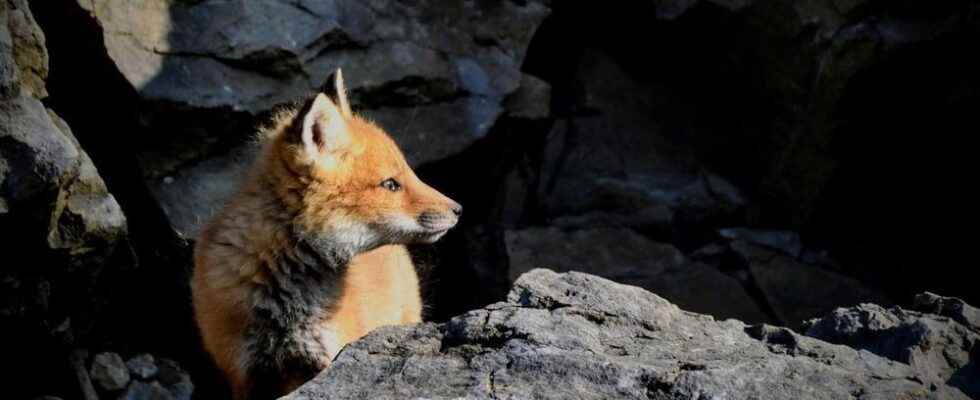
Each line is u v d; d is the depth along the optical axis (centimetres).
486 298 1479
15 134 960
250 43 1257
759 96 1620
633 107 1692
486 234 1541
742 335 758
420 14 1420
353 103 1328
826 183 1553
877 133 1529
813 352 714
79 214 1031
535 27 1503
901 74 1468
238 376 905
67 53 1215
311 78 1293
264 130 1006
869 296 1474
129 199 1245
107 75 1198
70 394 1151
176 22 1240
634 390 634
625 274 1475
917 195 1591
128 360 1218
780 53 1547
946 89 1473
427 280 1510
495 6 1491
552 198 1608
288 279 882
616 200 1600
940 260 1570
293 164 871
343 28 1326
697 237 1595
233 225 886
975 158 1529
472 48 1453
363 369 670
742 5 1556
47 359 1131
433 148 1376
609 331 733
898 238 1603
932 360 736
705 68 1681
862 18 1468
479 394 628
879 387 646
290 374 912
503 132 1469
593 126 1659
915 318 768
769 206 1623
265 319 885
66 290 1091
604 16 1680
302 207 874
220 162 1252
